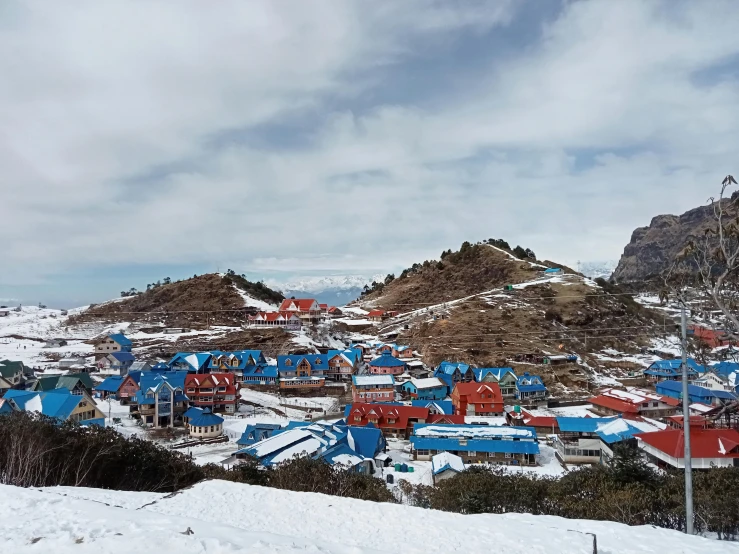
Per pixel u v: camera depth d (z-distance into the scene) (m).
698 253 19.72
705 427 44.72
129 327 137.88
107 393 80.44
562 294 128.25
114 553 11.91
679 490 28.12
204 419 62.75
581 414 73.50
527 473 46.56
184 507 21.22
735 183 18.45
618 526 19.91
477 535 18.28
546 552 16.80
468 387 75.12
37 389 72.19
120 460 31.55
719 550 17.47
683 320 21.00
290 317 129.75
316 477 32.41
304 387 89.94
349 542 17.42
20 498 16.95
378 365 93.19
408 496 35.94
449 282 171.38
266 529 18.84
